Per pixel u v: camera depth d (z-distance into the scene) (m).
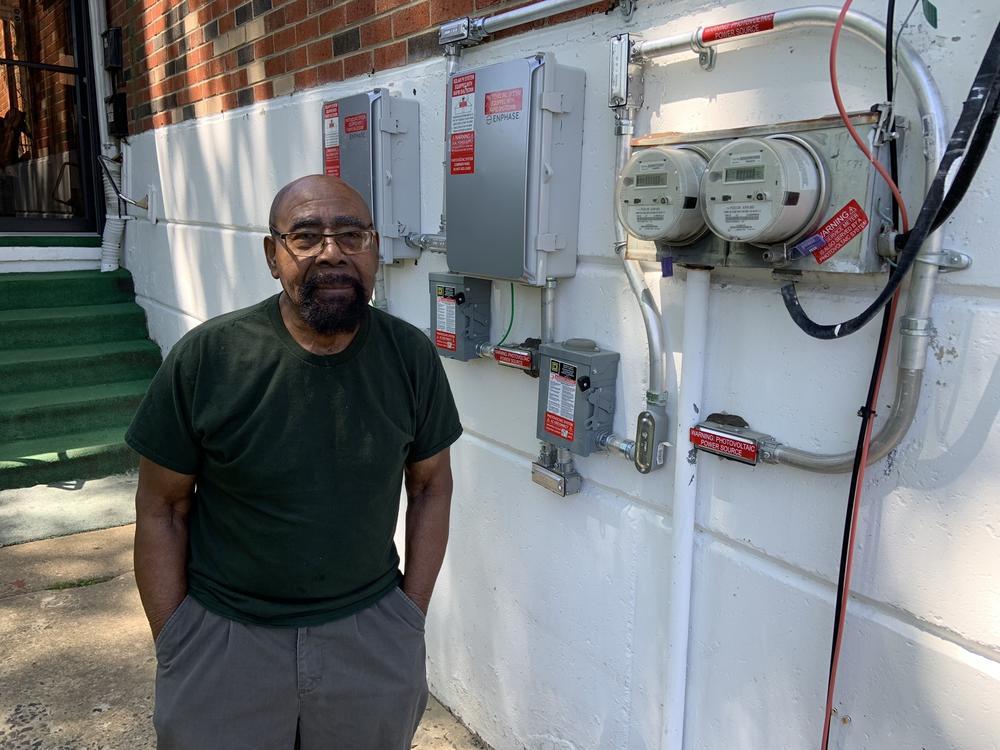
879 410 1.33
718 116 1.53
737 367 1.56
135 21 4.86
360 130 2.36
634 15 1.68
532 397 2.10
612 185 1.78
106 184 5.68
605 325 1.85
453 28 2.06
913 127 1.23
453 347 2.21
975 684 1.26
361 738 1.66
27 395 4.68
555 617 2.11
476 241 1.98
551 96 1.76
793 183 1.23
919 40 1.22
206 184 4.02
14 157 5.74
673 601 1.69
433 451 1.72
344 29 2.69
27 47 5.72
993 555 1.22
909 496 1.31
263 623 1.55
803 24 1.33
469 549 2.40
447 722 2.55
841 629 1.35
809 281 1.42
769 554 1.54
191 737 1.54
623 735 1.93
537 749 2.23
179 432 1.50
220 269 4.02
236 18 3.46
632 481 1.83
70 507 3.98
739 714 1.63
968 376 1.22
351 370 1.53
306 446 1.49
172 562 1.60
